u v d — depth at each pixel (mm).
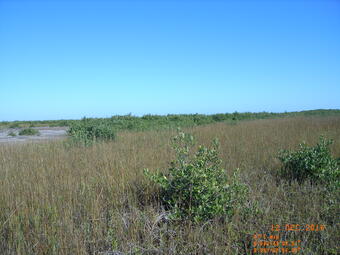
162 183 3936
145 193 4309
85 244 3141
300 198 4211
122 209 3975
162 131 12312
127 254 3000
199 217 3457
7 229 3389
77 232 3238
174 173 3930
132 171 5281
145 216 3615
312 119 18188
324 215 3768
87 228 3402
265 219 3568
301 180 5234
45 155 7195
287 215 3703
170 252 3006
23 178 5016
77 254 2932
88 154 7105
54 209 3695
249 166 5926
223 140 9266
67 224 3369
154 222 3498
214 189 3689
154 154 6797
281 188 4574
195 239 3160
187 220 3555
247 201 4133
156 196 4301
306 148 5551
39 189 4348
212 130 12031
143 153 6867
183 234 3342
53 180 4934
